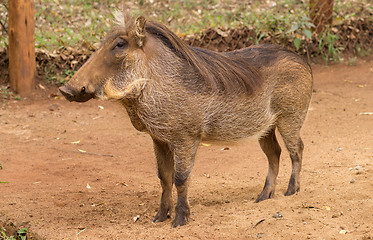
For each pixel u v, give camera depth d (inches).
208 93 200.5
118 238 191.3
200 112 199.0
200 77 199.8
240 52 225.9
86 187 262.2
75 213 225.0
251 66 218.2
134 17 195.5
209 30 488.4
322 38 520.7
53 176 277.4
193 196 245.9
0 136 338.3
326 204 215.5
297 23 494.9
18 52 409.1
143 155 314.7
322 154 299.9
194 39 475.8
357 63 518.6
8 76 426.9
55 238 195.0
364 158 284.8
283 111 231.3
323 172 266.4
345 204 212.4
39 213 223.5
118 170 289.3
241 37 496.1
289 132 236.4
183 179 200.2
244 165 292.8
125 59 190.5
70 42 463.2
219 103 204.2
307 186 245.1
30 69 417.4
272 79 223.5
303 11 540.1
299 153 242.4
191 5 593.9
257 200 234.2
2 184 261.7
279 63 226.5
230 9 578.6
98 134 350.3
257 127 220.5
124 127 365.7
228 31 493.4
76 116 383.9
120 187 263.6
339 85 458.0
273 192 237.6
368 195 220.5
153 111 194.4
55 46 455.2
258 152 314.7
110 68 190.2
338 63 518.0
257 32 497.4
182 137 198.1
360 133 338.3
